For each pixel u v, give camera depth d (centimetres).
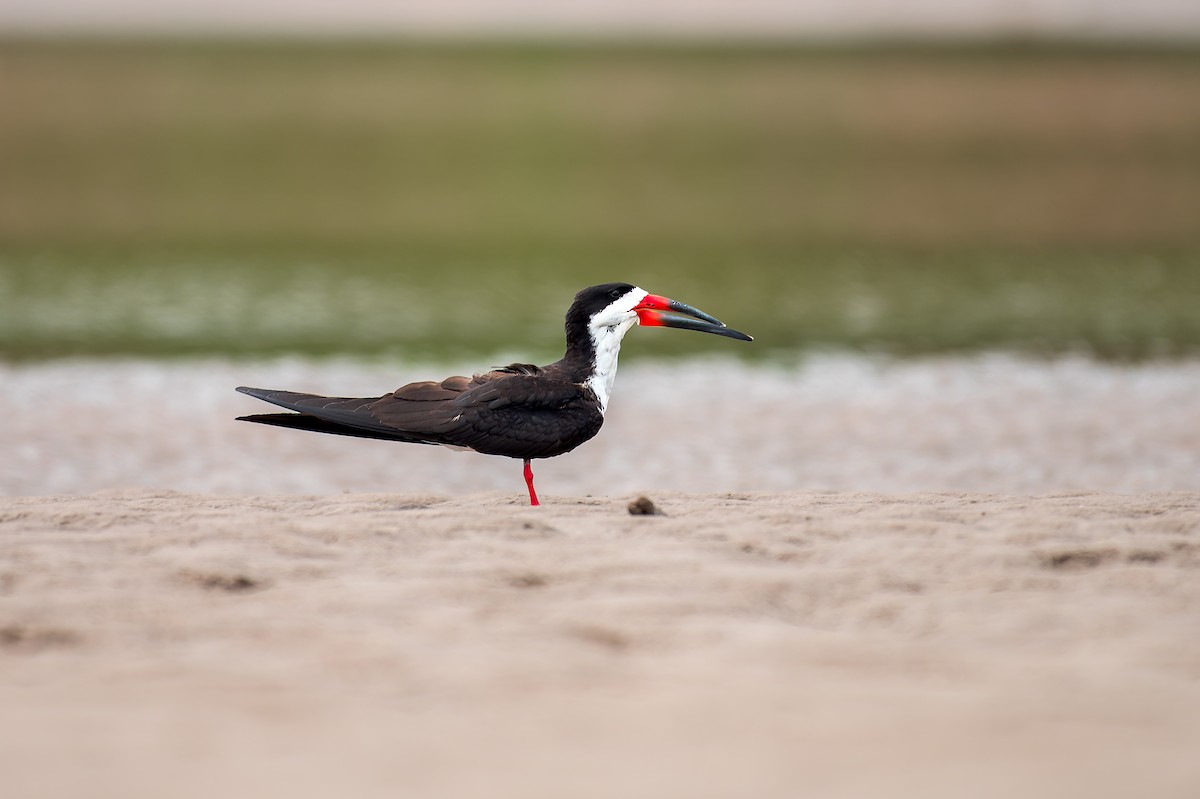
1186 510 912
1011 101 6606
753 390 1908
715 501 967
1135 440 1609
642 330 2348
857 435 1655
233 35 11962
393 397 1042
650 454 1575
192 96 6781
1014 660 642
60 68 8031
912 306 2619
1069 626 692
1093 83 7331
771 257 3244
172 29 12912
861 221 3791
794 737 543
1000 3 13788
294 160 5016
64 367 2019
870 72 7944
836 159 5031
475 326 2438
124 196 4166
